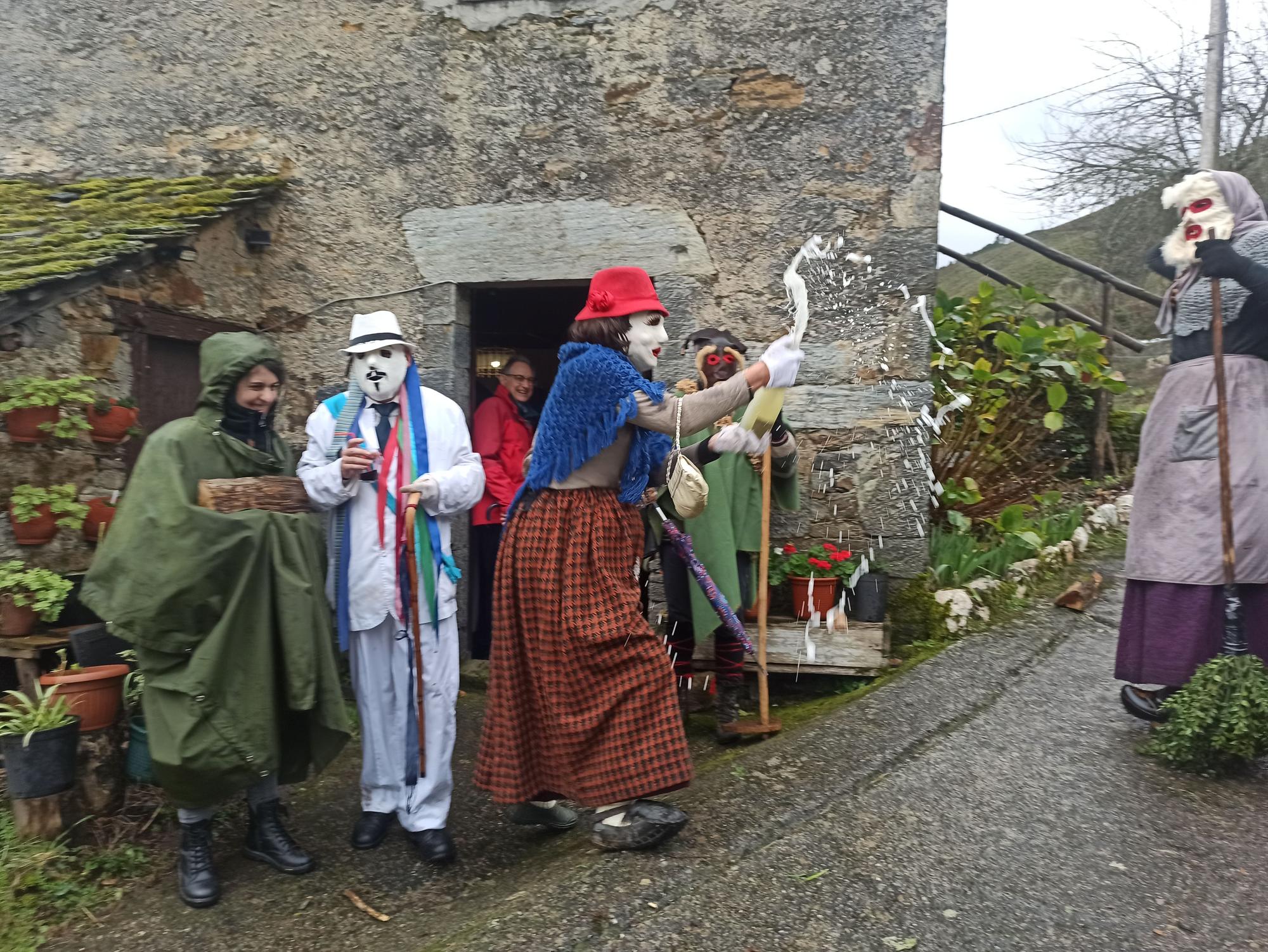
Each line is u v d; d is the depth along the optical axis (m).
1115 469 6.45
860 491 4.32
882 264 4.24
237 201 4.48
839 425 4.32
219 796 2.58
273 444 2.87
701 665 4.20
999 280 6.90
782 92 4.28
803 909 2.12
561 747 2.46
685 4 4.33
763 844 2.42
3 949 2.50
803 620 4.12
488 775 2.55
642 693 2.39
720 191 4.37
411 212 4.67
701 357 3.67
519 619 2.55
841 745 2.97
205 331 4.52
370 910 2.64
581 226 4.51
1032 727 3.02
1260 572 2.72
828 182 4.27
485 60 4.54
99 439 3.94
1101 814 2.46
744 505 3.80
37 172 5.09
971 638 3.92
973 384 5.45
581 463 2.41
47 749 2.86
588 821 3.07
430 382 4.71
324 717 2.67
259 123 4.82
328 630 2.73
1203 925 1.99
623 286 2.50
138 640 2.47
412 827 2.91
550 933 2.09
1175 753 2.66
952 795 2.59
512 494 4.84
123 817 3.10
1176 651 2.79
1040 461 6.17
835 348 4.31
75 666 3.16
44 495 3.62
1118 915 2.04
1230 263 2.64
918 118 4.17
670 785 2.34
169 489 2.51
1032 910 2.07
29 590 3.51
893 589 4.27
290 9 4.74
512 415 4.92
